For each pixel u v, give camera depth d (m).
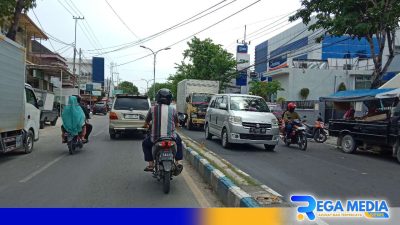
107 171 9.44
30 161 10.81
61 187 7.65
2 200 6.68
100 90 70.56
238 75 48.41
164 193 7.30
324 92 40.62
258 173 9.67
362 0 15.69
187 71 48.09
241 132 13.79
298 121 15.77
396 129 12.48
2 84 9.82
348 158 13.31
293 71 40.44
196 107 24.28
